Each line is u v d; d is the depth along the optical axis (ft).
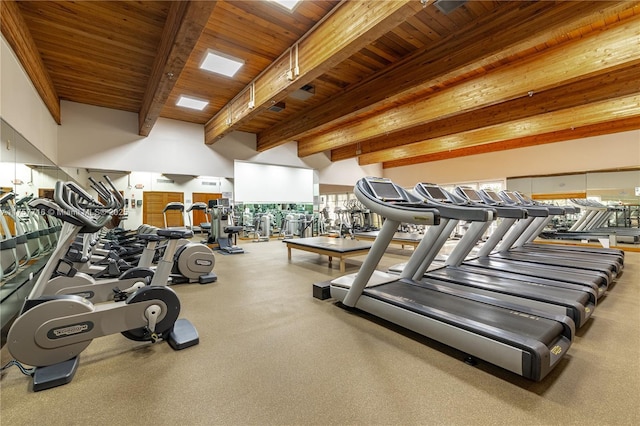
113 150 22.24
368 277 9.15
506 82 14.66
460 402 5.20
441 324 7.06
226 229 23.48
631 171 23.21
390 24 9.08
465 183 32.89
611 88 14.39
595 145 24.75
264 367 6.36
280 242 29.78
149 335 7.16
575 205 22.36
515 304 7.91
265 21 11.75
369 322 8.86
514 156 29.19
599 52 11.82
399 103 20.57
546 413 4.91
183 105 21.63
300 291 12.16
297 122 22.70
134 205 27.43
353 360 6.66
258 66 15.43
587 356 6.79
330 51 11.05
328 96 19.13
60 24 11.99
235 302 10.73
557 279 10.89
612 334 7.95
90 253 10.59
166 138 24.70
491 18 10.87
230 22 11.82
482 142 25.80
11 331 5.57
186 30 9.85
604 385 5.68
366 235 24.79
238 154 28.63
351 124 25.36
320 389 5.59
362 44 10.21
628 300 10.77
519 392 5.49
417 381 5.85
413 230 33.91
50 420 4.76
